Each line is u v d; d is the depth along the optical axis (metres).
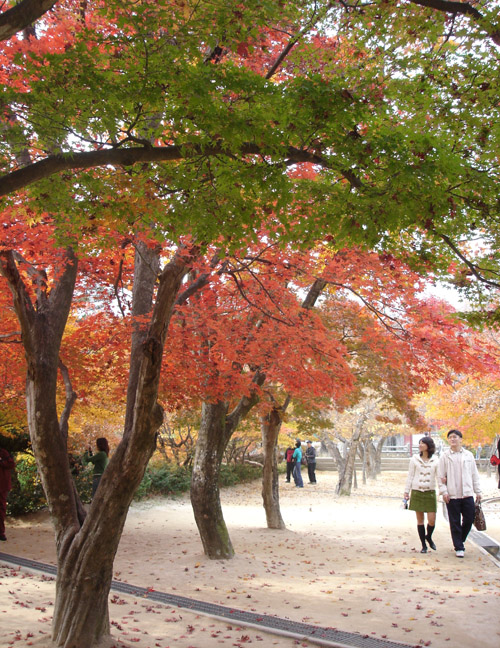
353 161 3.60
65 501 4.98
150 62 3.45
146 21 3.35
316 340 7.95
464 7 4.41
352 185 3.96
